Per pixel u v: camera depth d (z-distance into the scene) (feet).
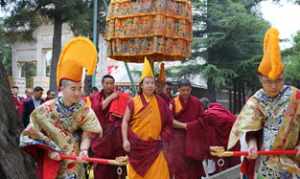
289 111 14.74
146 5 23.52
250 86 84.12
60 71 14.89
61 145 14.94
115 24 24.45
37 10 67.56
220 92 94.99
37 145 14.56
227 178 25.25
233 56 77.82
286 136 14.76
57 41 72.02
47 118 14.78
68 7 66.49
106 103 23.15
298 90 14.89
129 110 19.75
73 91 14.71
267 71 14.56
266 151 14.92
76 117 15.07
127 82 60.29
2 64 16.14
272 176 15.08
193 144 23.95
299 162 14.99
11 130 15.69
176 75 77.56
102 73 79.97
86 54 14.71
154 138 19.71
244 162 15.97
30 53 119.65
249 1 86.22
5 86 15.99
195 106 24.32
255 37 76.69
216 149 15.67
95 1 49.11
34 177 15.93
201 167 24.91
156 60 25.71
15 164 15.10
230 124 24.79
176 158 24.18
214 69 74.59
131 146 19.62
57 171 14.88
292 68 79.51
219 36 75.56
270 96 14.97
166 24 23.62
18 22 68.08
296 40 85.76
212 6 76.64
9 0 67.26
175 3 23.98
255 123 15.11
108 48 25.20
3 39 74.13
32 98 34.94
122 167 23.25
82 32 68.28
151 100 19.74
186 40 24.45
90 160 15.01
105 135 22.94
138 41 23.95
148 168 19.44
